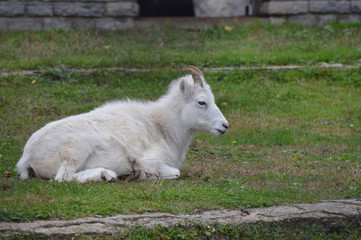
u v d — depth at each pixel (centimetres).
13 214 1564
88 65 4325
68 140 2041
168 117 2327
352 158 2670
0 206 1625
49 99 3622
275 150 2911
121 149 2136
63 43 4928
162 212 1708
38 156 2042
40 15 5450
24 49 4575
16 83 3838
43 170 2042
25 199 1719
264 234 1691
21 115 3275
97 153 2094
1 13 5384
